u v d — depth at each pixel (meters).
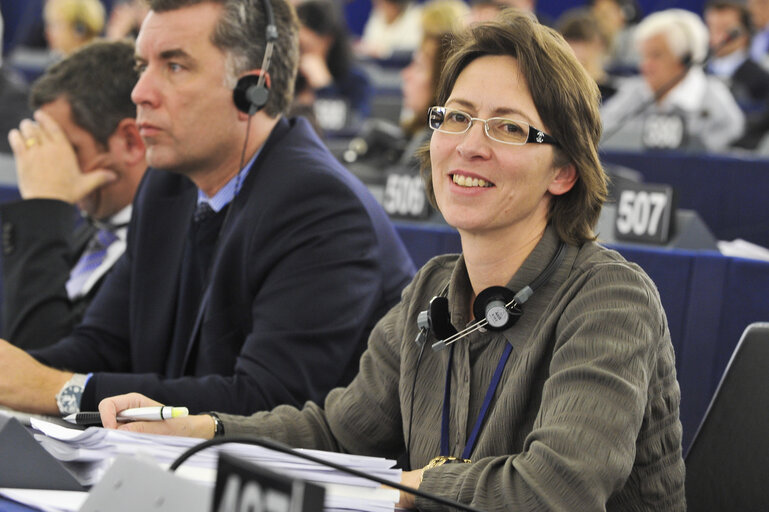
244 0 3.27
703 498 2.50
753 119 9.23
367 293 3.13
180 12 3.23
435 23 7.96
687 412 3.73
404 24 13.88
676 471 2.32
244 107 3.26
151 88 3.23
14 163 6.04
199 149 3.26
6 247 3.81
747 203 6.78
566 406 2.03
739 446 2.48
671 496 2.31
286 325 3.02
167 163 3.28
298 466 1.97
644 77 8.66
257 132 3.33
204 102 3.23
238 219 3.22
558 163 2.29
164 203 3.53
